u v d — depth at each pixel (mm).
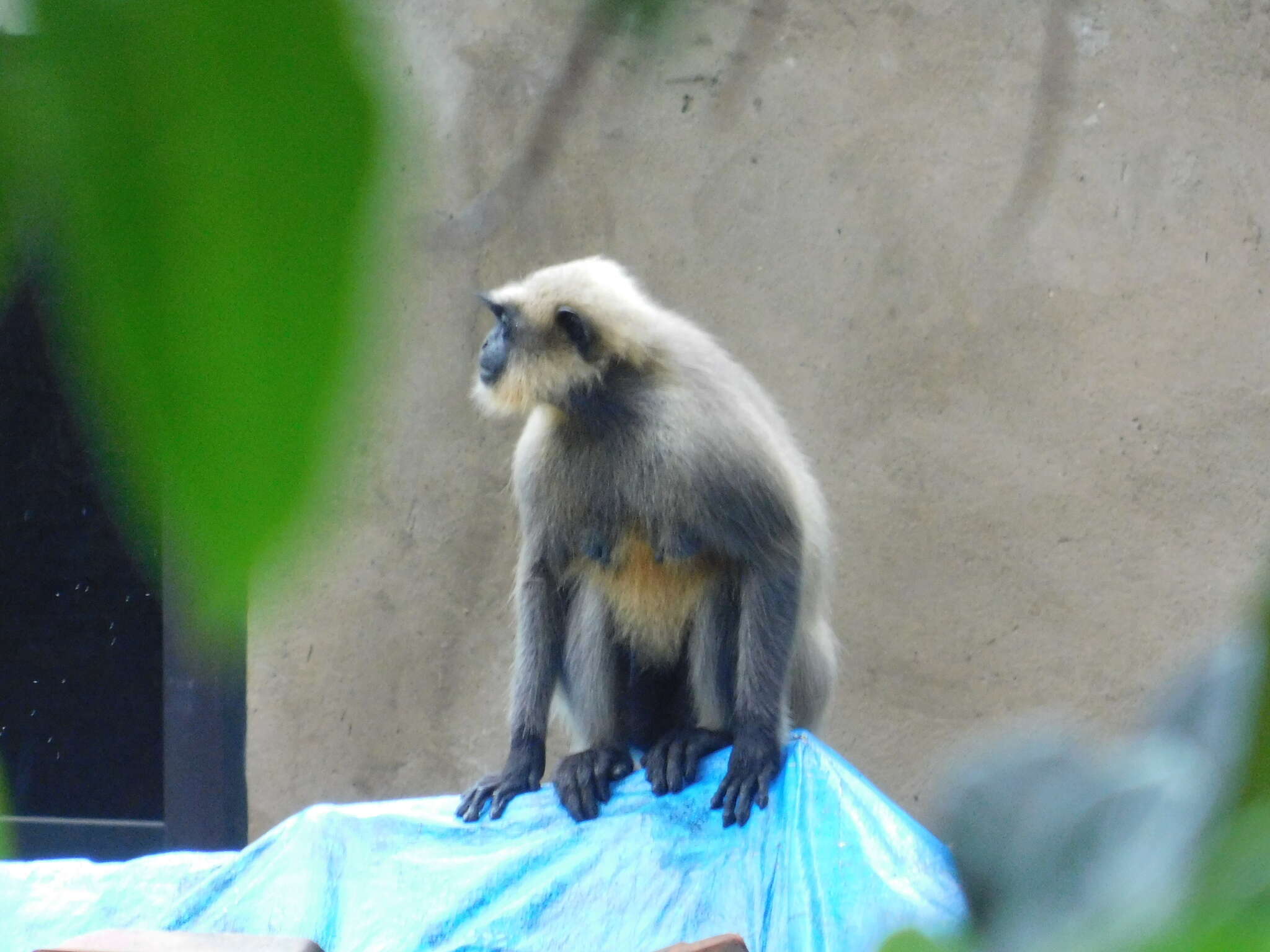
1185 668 1602
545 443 11438
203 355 1016
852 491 15141
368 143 1042
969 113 14914
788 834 9117
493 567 15281
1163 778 1369
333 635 15375
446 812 10117
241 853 9586
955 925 1316
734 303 15086
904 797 15000
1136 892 1115
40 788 15516
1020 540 14984
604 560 11273
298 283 1025
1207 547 14820
